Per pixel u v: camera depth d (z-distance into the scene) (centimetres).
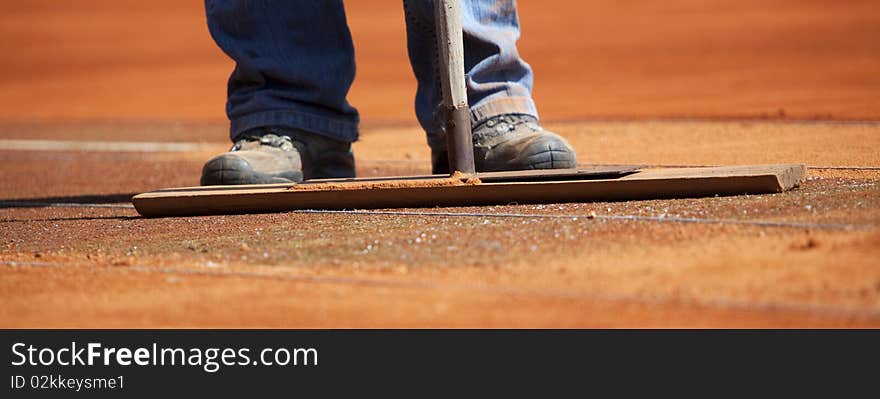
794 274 414
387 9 4350
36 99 2888
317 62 824
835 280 401
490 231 551
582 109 1850
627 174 670
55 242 628
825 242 459
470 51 781
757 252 453
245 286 471
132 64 3650
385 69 2998
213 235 610
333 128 835
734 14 3494
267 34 824
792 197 594
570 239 515
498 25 792
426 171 995
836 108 1527
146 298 464
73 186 1040
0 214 805
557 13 3916
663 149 1084
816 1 3519
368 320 412
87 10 4981
